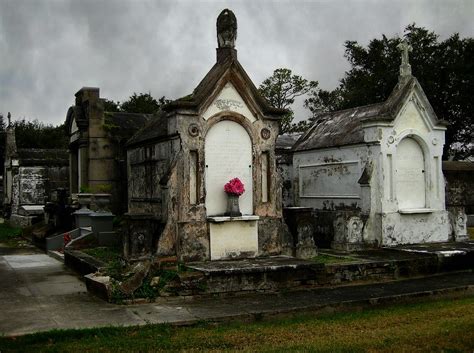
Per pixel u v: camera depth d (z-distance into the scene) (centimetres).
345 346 820
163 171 1510
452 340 852
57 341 867
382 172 1759
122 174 2361
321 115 2342
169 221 1348
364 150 1841
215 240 1384
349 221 1698
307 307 1105
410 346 822
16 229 3100
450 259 1571
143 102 5869
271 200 1480
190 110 1365
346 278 1391
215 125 1415
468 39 4516
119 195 2352
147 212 1642
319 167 2073
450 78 4469
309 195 2123
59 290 1297
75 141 2428
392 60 4631
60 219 2308
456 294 1328
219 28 1439
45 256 2002
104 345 832
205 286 1201
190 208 1361
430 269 1535
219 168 1418
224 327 978
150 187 1620
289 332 923
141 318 1002
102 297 1170
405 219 1792
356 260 1478
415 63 4512
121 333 915
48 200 3119
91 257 1576
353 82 5081
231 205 1402
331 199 2005
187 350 808
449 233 1884
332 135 2030
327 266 1363
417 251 1609
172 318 1001
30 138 6119
